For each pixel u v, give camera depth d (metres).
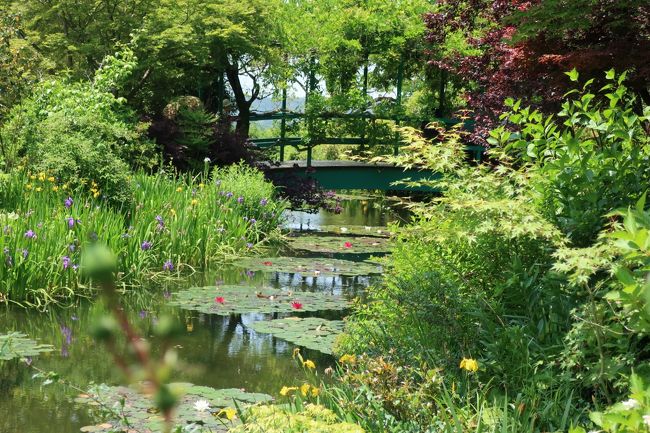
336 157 28.38
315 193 18.05
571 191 5.11
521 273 5.00
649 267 2.93
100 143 12.16
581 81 9.84
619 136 5.05
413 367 4.64
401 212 20.98
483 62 12.86
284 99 21.30
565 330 4.74
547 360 4.50
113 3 17.52
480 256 5.57
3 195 10.21
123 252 9.62
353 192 27.58
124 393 5.41
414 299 5.22
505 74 11.75
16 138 12.06
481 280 5.61
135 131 15.05
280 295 9.03
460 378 4.66
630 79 9.38
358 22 21.22
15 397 5.35
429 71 23.70
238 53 19.05
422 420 4.07
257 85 20.58
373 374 4.34
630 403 2.58
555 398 4.11
